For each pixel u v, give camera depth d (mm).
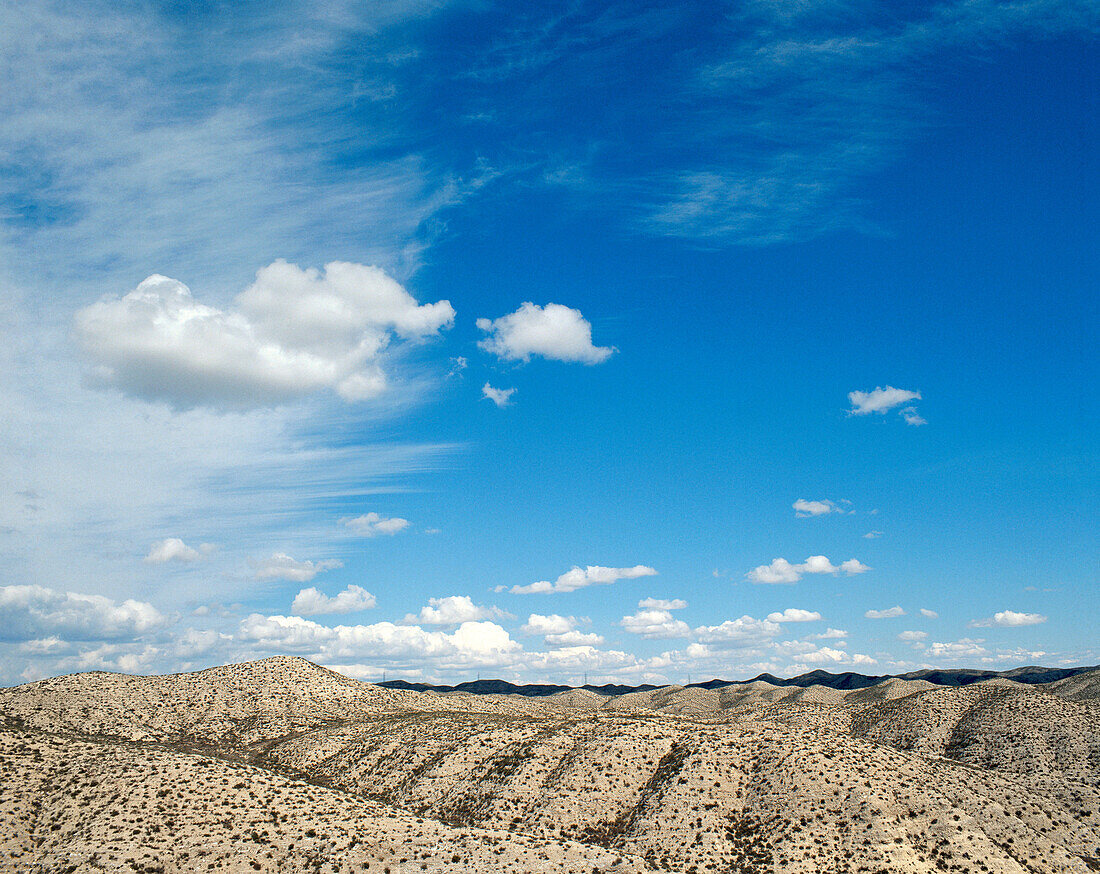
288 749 120938
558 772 94375
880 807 77688
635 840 77875
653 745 98250
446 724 122750
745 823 79250
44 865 60000
